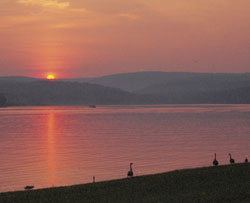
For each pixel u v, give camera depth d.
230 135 127.94
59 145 100.12
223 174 40.53
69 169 64.06
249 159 74.56
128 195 34.78
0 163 70.19
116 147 95.19
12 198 35.03
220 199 32.59
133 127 168.50
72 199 34.19
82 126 176.25
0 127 169.50
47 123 198.62
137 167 65.62
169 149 90.25
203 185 36.94
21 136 126.94
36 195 35.91
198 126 172.00
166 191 35.59
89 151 87.38
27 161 72.69
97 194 35.50
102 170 62.94
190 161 71.94
